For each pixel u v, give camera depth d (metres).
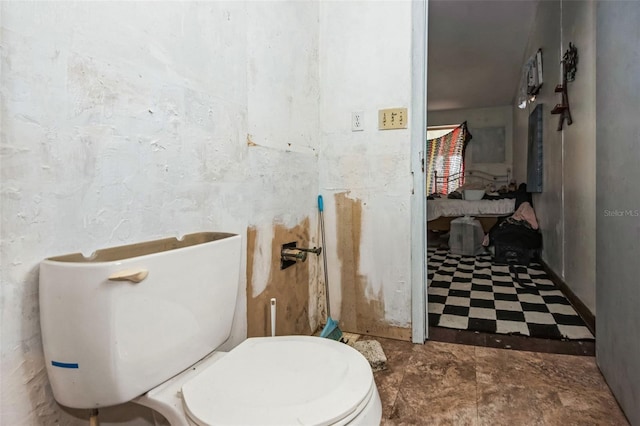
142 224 0.85
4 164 0.58
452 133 6.32
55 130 0.66
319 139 1.91
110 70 0.77
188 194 1.00
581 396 1.29
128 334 0.65
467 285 2.80
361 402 0.64
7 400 0.59
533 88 3.70
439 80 5.23
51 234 0.66
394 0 1.74
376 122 1.80
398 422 1.17
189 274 0.79
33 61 0.62
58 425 0.68
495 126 6.04
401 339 1.80
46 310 0.62
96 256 0.73
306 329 1.79
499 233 3.65
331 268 1.92
